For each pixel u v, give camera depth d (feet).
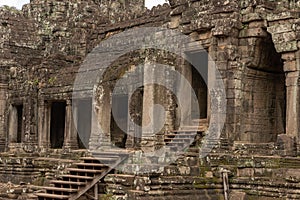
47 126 109.19
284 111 82.12
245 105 77.15
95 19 121.80
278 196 59.93
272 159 64.80
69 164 75.92
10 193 72.54
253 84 78.54
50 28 130.11
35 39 128.98
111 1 136.87
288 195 59.11
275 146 69.67
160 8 101.55
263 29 75.92
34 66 113.80
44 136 108.78
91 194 63.87
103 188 63.67
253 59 77.15
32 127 109.40
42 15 132.36
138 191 57.62
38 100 110.11
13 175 85.46
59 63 114.01
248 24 76.95
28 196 69.15
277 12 73.77
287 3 76.89
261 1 75.92
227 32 75.87
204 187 62.13
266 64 79.25
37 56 127.85
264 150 70.33
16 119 116.98
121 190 59.67
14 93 114.93
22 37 127.65
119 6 138.10
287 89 72.49
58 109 118.32
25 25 129.29
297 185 58.54
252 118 77.87
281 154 68.13
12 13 128.67
